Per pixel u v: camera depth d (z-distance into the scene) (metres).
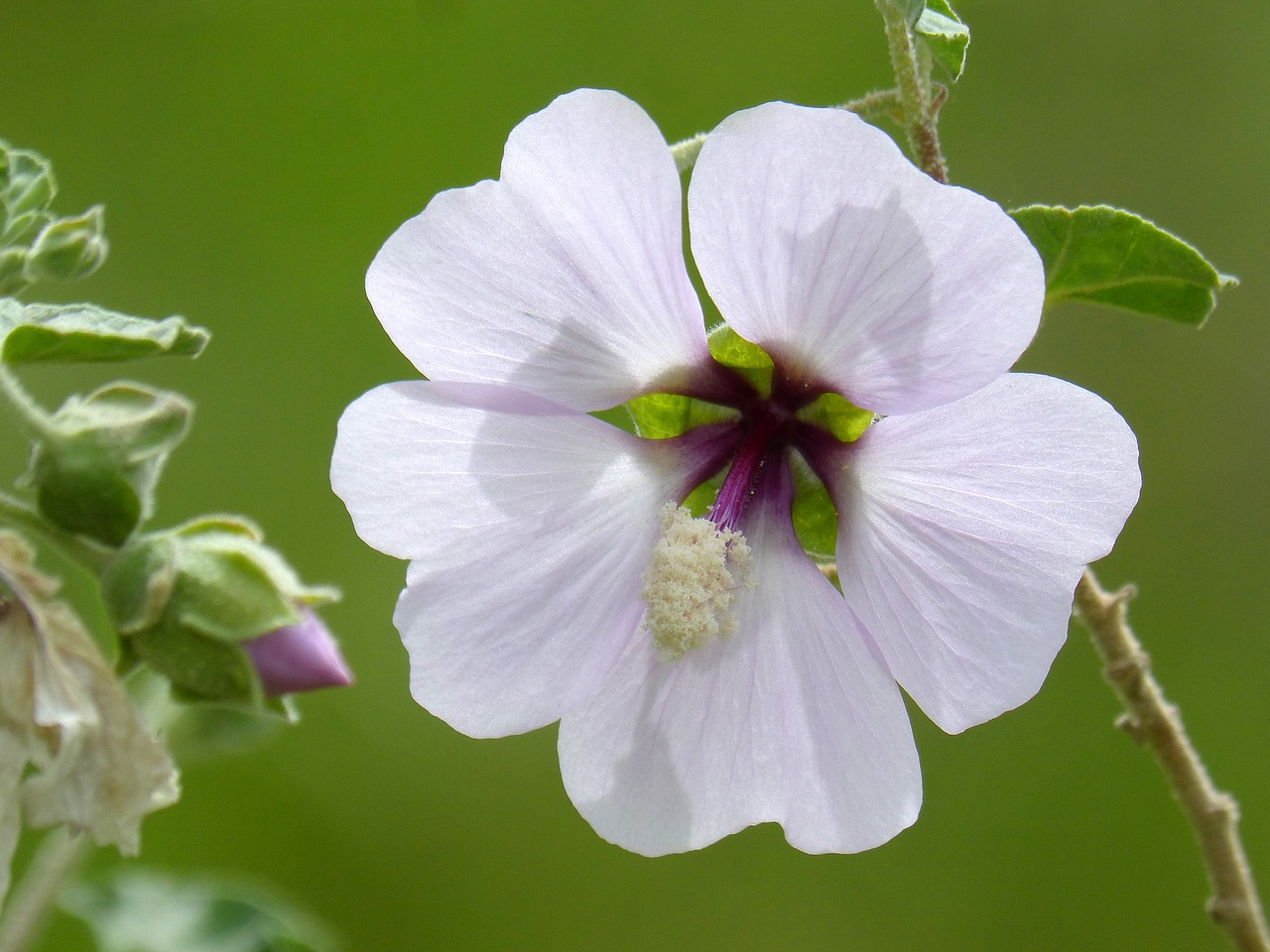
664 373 0.36
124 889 0.41
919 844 0.61
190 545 0.35
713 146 0.34
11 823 0.35
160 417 0.35
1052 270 0.37
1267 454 0.62
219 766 0.58
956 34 0.37
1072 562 0.35
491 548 0.35
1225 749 0.61
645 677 0.36
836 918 0.60
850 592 0.36
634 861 0.61
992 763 0.62
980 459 0.35
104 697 0.35
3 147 0.37
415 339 0.35
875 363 0.35
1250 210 0.64
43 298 0.64
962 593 0.35
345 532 0.63
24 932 0.38
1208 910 0.37
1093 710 0.62
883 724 0.36
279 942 0.41
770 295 0.35
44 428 0.35
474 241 0.35
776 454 0.36
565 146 0.35
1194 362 0.63
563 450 0.36
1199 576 0.63
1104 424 0.35
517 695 0.35
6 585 0.35
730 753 0.36
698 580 0.35
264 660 0.35
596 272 0.35
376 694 0.61
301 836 0.59
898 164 0.34
